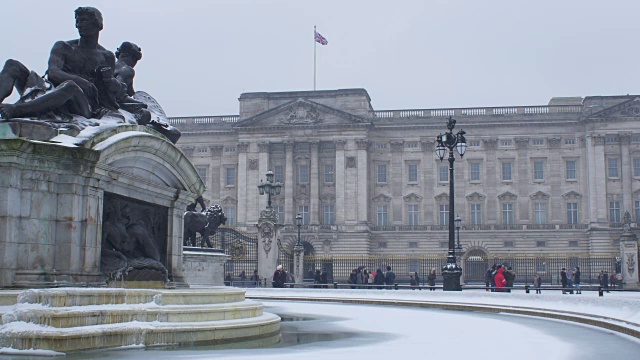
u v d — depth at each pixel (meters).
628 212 91.88
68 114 14.61
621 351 12.41
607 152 100.94
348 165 104.44
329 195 105.94
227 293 14.66
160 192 16.80
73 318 10.83
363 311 23.66
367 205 104.56
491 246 102.94
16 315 10.73
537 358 11.01
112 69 16.23
